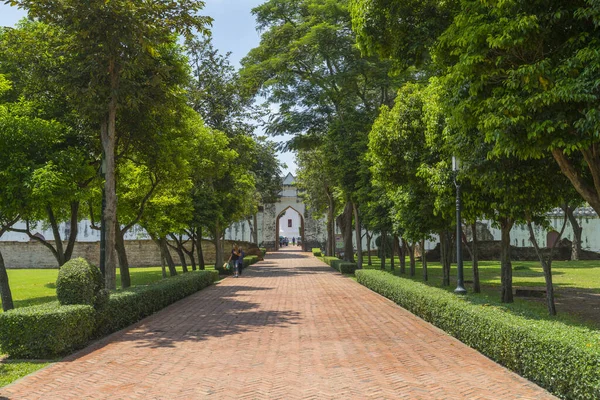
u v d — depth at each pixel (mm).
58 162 13867
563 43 7629
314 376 6723
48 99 15562
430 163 14469
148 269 39438
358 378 6605
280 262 42000
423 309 11555
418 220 17141
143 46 13117
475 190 12516
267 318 12102
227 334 9977
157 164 17500
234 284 22312
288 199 66125
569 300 15375
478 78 8406
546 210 11820
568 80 6965
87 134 16062
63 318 8086
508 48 7652
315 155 38250
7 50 14586
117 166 18875
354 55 25844
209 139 24562
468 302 9734
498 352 7293
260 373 6906
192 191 25906
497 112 7895
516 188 10188
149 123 16141
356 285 21031
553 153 8703
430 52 10312
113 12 12586
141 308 12133
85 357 8062
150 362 7652
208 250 44812
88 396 5969
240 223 60000
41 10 12664
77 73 13602
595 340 5629
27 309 8508
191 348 8664
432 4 10406
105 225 13820
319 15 26750
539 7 7488
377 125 16062
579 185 8703
